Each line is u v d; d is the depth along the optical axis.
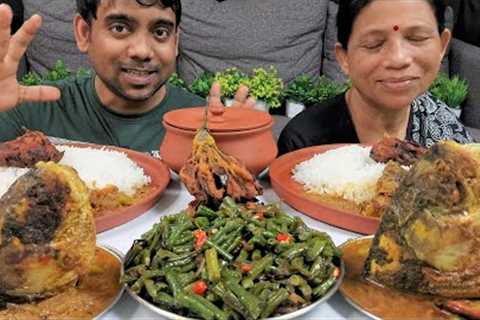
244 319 0.53
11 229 0.52
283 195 0.83
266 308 0.54
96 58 1.27
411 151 0.91
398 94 1.10
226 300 0.54
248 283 0.56
